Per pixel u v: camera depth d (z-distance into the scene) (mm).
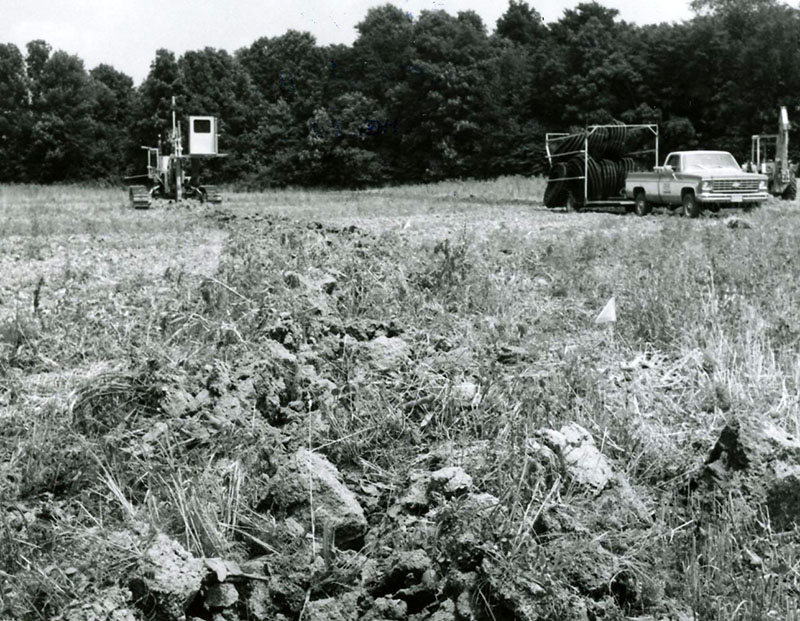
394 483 4891
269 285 8375
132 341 7266
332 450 5211
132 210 30859
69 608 3582
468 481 4453
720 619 3803
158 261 14305
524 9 95438
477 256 11633
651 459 5355
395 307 8344
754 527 4516
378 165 78000
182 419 5320
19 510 4496
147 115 84062
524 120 76812
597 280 10211
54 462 5086
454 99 75500
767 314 8266
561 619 3631
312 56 92750
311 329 7016
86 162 88875
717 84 67188
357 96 79188
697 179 25547
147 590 3693
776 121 63750
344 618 3723
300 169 79750
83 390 5824
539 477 4465
